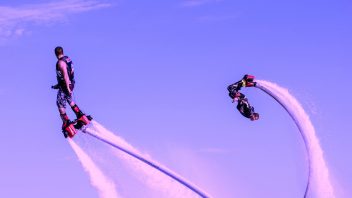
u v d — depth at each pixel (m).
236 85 28.70
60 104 26.45
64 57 26.11
